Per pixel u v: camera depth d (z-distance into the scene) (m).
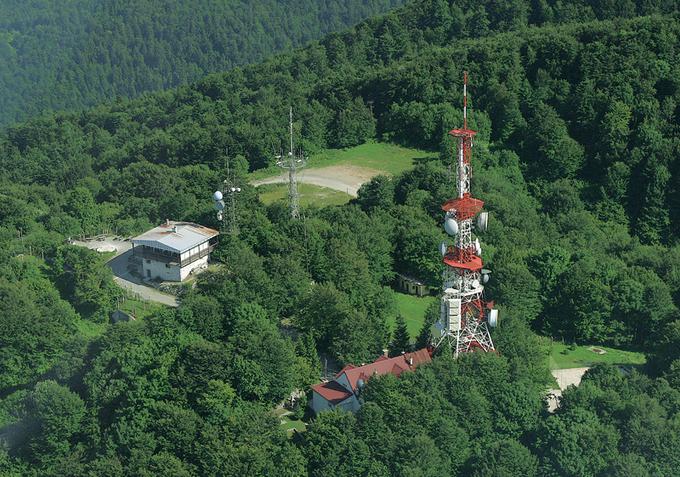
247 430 131.88
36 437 141.25
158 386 141.25
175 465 128.00
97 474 129.25
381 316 168.50
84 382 150.62
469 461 131.12
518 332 151.00
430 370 136.75
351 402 140.00
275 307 170.62
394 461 126.62
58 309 172.88
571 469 125.38
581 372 164.12
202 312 156.88
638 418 129.75
